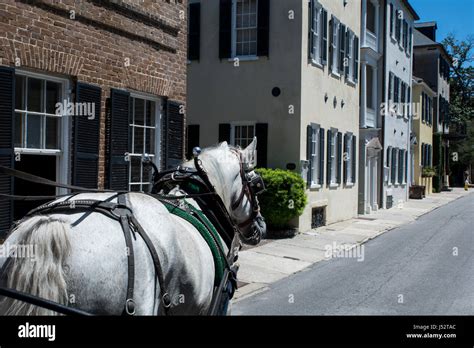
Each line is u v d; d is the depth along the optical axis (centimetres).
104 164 865
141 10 934
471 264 1236
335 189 2009
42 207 287
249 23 1712
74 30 796
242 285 973
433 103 4650
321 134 1820
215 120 1744
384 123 2761
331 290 948
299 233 1638
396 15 2956
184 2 1069
